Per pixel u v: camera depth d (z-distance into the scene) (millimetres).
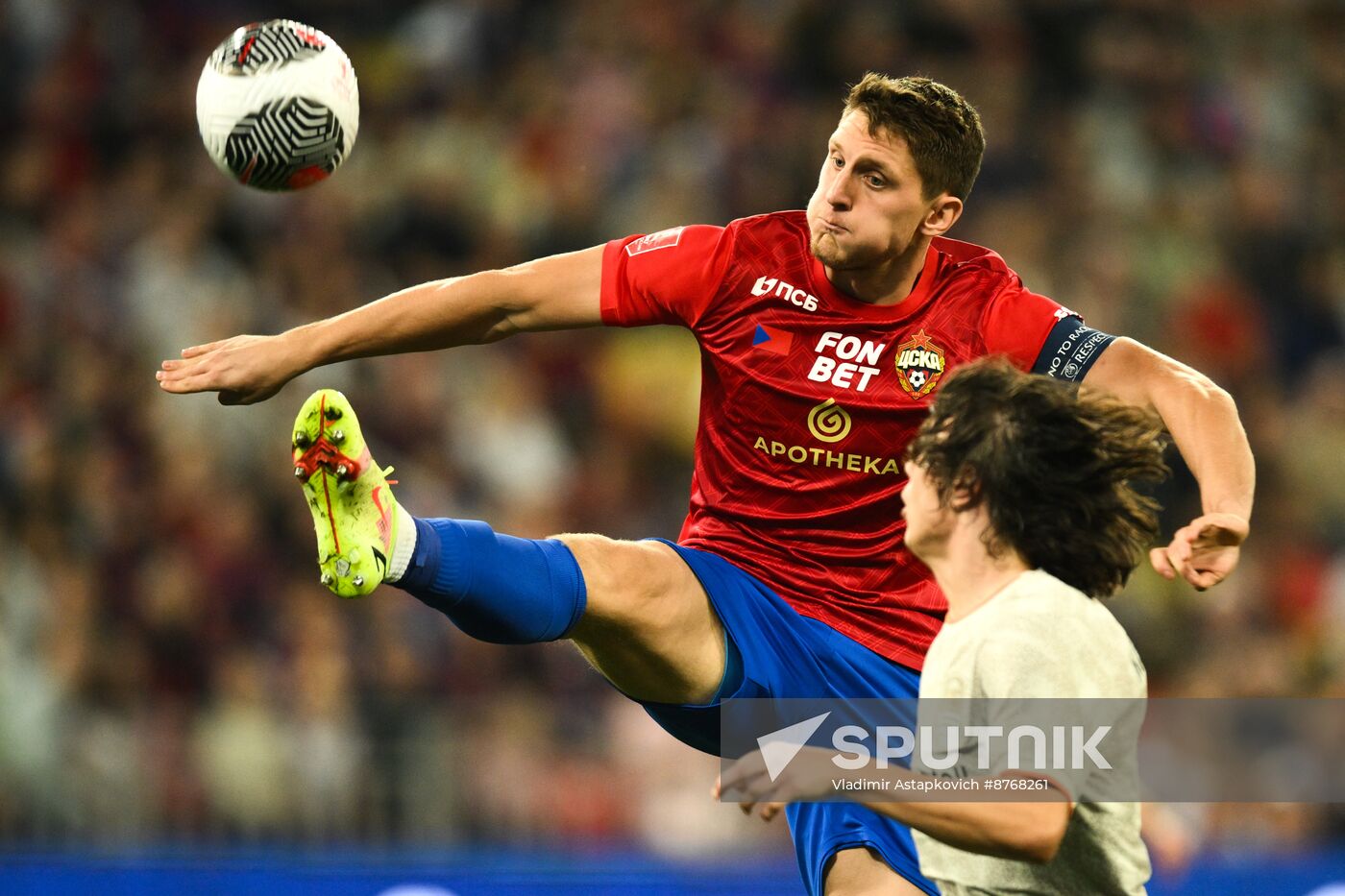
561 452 34750
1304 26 47312
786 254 13578
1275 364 40781
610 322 13789
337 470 11781
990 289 13453
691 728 13922
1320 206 44281
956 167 12922
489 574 12250
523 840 25578
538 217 38312
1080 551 10688
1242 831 28266
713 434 13922
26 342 32938
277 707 26703
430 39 41031
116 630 29109
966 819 9867
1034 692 10180
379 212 37812
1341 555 36469
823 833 13820
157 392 32531
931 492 10828
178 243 35281
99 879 23203
